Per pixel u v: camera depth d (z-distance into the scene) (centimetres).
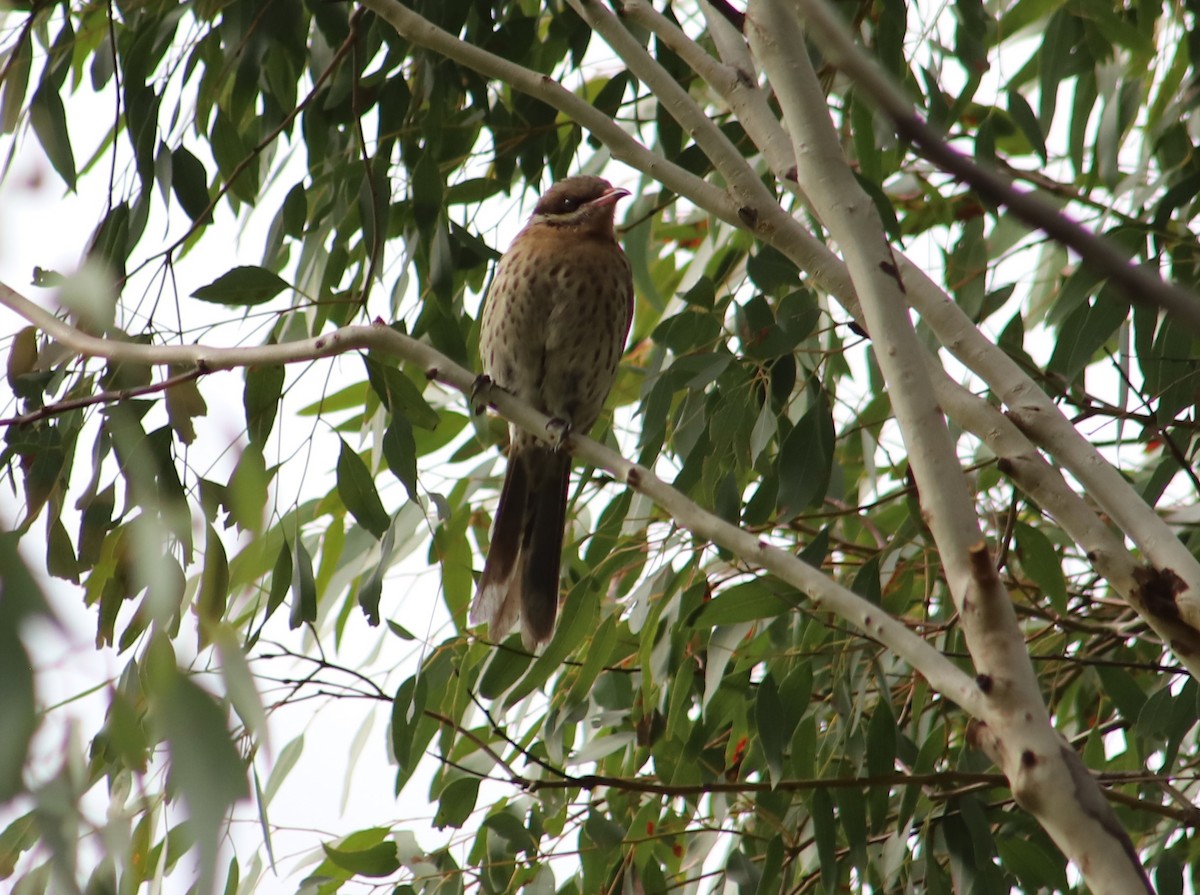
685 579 822
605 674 872
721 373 775
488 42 870
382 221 813
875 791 750
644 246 1005
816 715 834
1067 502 555
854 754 768
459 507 996
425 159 802
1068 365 751
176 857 707
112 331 734
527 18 872
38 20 855
